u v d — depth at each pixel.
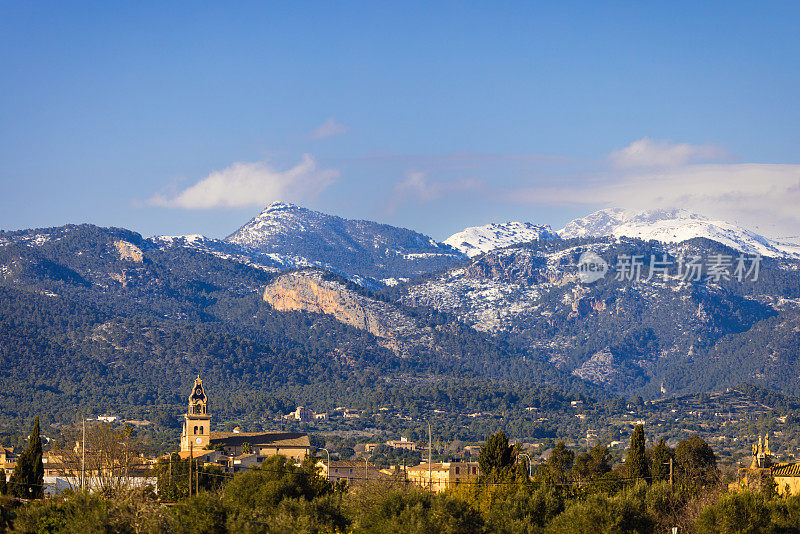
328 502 175.88
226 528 159.75
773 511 167.88
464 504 166.62
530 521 167.00
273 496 194.50
